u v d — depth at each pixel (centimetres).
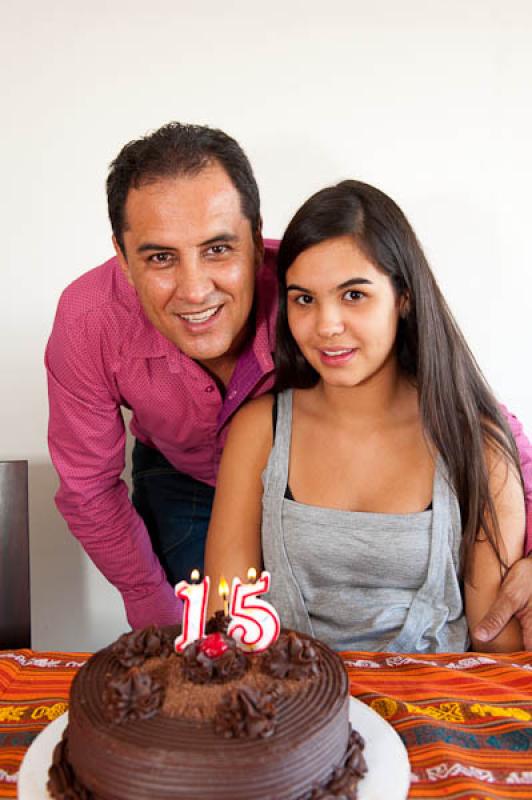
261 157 192
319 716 76
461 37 189
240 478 132
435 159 195
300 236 112
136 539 167
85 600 217
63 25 184
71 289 147
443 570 122
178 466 177
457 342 124
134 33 186
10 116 187
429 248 198
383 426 126
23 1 182
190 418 155
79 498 158
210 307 117
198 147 112
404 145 194
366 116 192
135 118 190
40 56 185
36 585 214
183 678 81
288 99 191
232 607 89
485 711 93
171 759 70
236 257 116
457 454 122
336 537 124
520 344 204
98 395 151
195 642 84
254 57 188
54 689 99
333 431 127
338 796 74
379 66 190
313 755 73
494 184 196
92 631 219
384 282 113
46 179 191
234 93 190
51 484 209
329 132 192
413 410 128
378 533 122
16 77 185
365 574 125
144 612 172
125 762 71
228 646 84
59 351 147
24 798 75
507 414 145
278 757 71
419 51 190
